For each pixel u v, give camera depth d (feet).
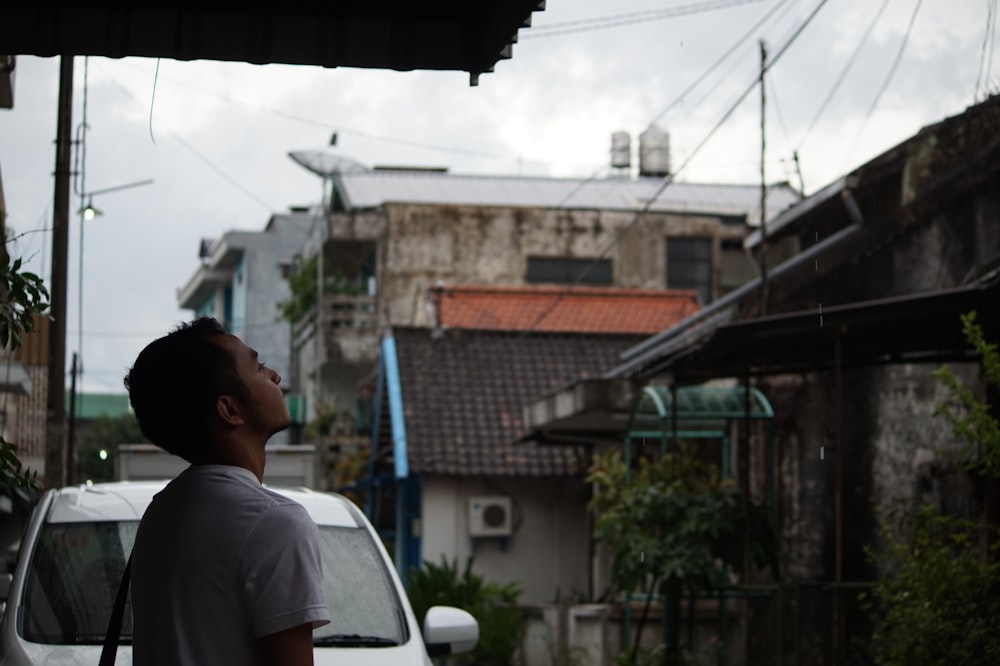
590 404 51.21
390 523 88.22
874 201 46.57
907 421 43.16
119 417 140.36
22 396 71.67
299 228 158.81
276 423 10.79
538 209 117.91
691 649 43.62
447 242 116.88
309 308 122.62
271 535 9.73
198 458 10.50
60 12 16.43
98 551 19.99
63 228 41.81
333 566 20.94
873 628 43.57
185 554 9.82
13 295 18.39
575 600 67.67
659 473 45.16
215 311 176.04
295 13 16.70
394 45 16.84
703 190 131.34
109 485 23.15
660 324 93.30
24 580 19.30
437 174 129.90
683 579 41.96
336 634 19.61
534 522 71.05
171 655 9.70
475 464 70.23
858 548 45.70
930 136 44.24
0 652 17.93
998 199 41.32
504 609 55.36
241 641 9.66
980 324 31.71
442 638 20.85
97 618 18.83
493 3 16.17
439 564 70.13
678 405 48.55
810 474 48.83
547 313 86.94
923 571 28.17
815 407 48.78
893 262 45.88
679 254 119.65
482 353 78.48
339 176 124.57
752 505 42.63
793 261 48.29
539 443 65.10
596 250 118.52
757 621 50.67
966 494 38.70
